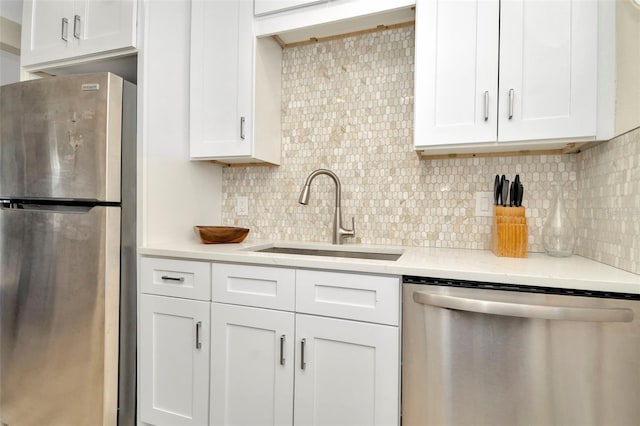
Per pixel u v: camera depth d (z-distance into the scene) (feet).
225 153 5.38
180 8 5.63
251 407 4.16
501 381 3.18
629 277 2.99
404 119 5.44
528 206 4.81
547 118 3.83
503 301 3.18
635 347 2.86
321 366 3.83
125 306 4.80
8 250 4.90
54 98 4.68
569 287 2.97
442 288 3.39
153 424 4.69
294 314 3.95
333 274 3.78
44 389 4.75
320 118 5.93
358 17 4.77
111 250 4.58
